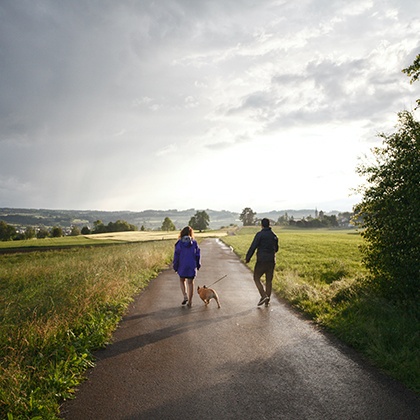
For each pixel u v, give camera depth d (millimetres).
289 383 4055
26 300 8875
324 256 20531
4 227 130000
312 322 6719
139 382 4090
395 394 3809
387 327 5711
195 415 3361
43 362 4523
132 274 11977
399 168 7191
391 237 7250
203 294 8188
